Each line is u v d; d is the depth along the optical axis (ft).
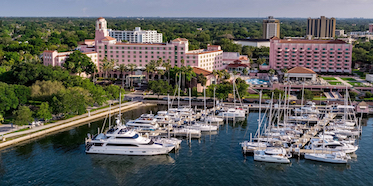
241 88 618.03
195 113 548.72
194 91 638.53
